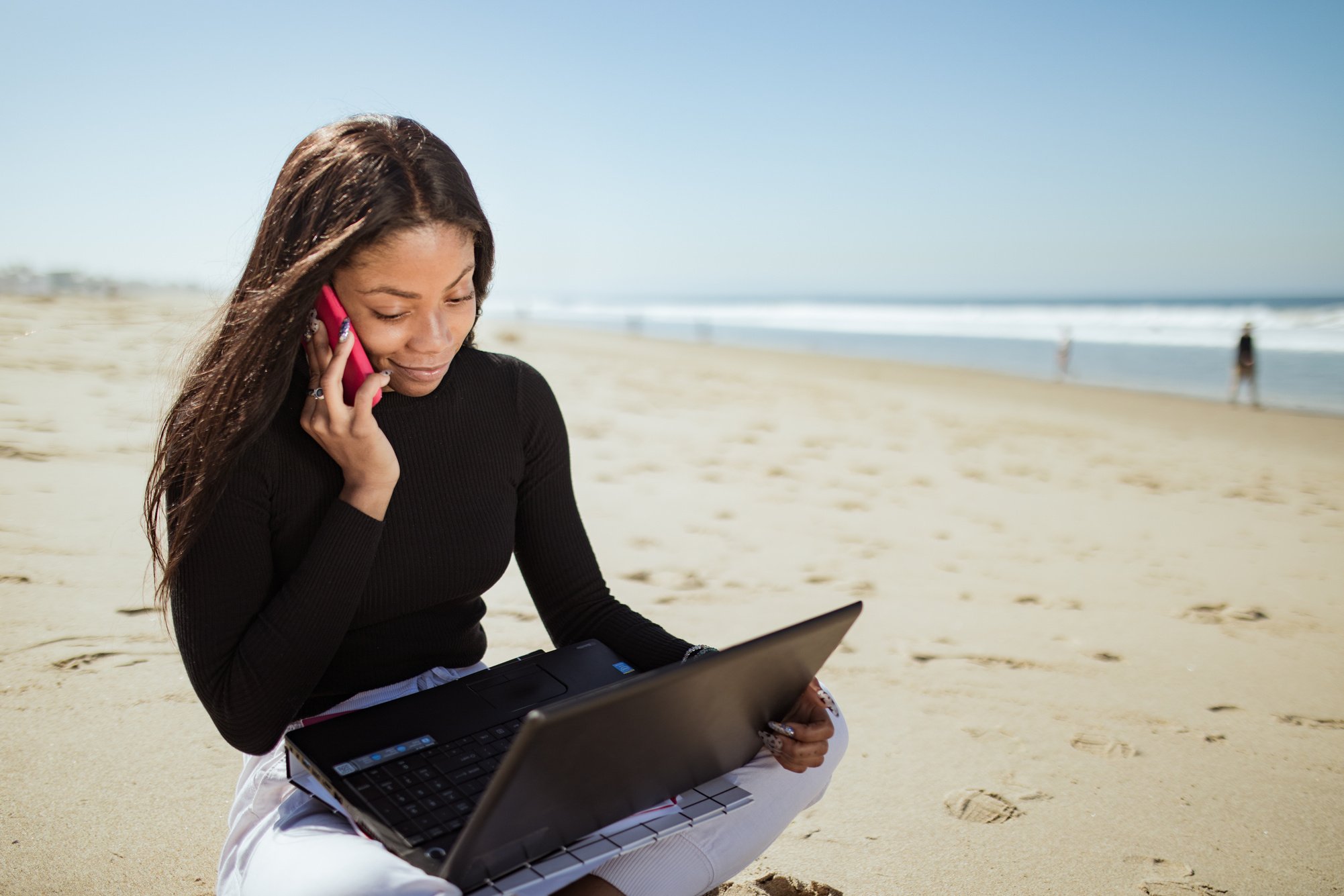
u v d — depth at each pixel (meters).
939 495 6.55
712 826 1.36
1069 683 3.31
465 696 1.40
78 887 1.77
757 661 1.24
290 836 1.21
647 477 6.38
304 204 1.27
